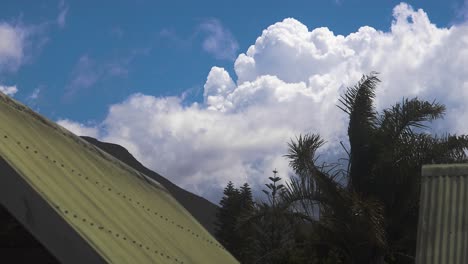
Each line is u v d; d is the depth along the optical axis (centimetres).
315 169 1758
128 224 441
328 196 1762
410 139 1802
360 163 1831
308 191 1780
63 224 316
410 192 1795
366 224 1689
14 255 434
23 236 436
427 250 752
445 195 789
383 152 1798
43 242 312
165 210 683
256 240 3338
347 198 1731
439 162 1795
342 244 1814
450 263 734
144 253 393
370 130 1828
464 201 777
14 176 314
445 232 758
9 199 312
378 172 1809
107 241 342
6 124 405
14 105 480
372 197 1708
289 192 1802
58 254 312
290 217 1816
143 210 562
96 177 512
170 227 608
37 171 353
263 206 1848
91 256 315
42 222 313
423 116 1794
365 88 1845
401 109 1820
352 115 1848
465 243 741
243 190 4634
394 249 1806
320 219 1777
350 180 1844
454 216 768
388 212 1816
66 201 346
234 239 4094
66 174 414
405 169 1783
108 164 614
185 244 591
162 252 450
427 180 811
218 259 694
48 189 336
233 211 4566
